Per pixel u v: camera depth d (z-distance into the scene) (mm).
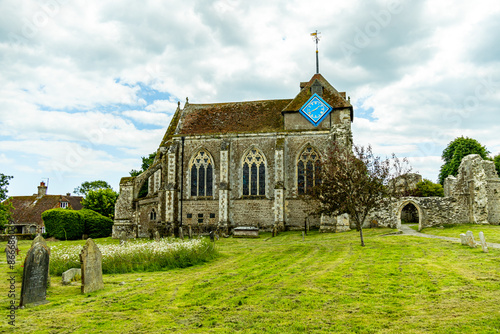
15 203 56625
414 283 11672
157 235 30031
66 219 41094
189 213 38625
